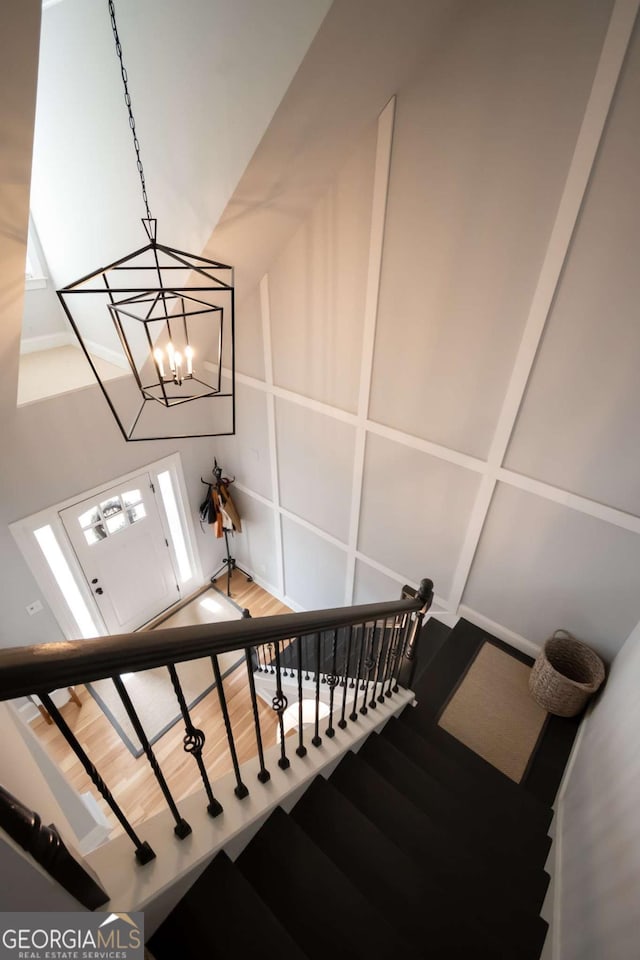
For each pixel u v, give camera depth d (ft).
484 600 10.20
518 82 5.94
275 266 9.77
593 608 8.54
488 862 6.00
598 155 5.75
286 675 12.16
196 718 12.21
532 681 8.94
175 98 6.53
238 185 6.84
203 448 14.14
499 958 4.42
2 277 6.19
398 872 4.90
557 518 8.27
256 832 4.60
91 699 12.41
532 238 6.66
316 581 14.43
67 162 8.62
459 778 7.23
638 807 4.45
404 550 11.22
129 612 14.21
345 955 4.02
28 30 3.88
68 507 11.27
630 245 5.99
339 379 10.22
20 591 10.90
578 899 4.83
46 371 11.09
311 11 4.87
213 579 16.97
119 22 6.33
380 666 7.48
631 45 5.09
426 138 6.94
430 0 5.45
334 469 11.58
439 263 7.70
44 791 4.75
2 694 2.00
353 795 5.95
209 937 3.68
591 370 6.95
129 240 8.95
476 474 8.95
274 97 5.70
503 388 7.93
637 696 5.89
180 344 10.87
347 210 8.23
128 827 3.34
